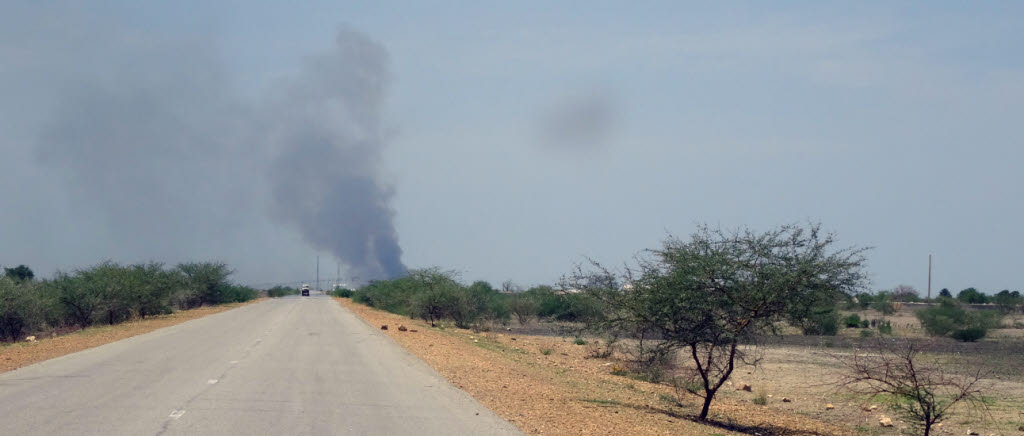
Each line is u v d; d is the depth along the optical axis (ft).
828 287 50.21
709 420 56.90
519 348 117.29
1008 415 65.05
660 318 53.36
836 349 123.85
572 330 59.57
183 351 77.05
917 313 177.27
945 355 116.37
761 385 83.51
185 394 46.73
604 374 84.64
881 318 223.10
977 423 61.36
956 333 153.07
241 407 42.34
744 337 53.88
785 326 53.11
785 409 67.97
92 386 49.73
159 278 179.52
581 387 67.72
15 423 36.06
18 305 115.24
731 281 51.65
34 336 114.42
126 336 100.63
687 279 51.80
